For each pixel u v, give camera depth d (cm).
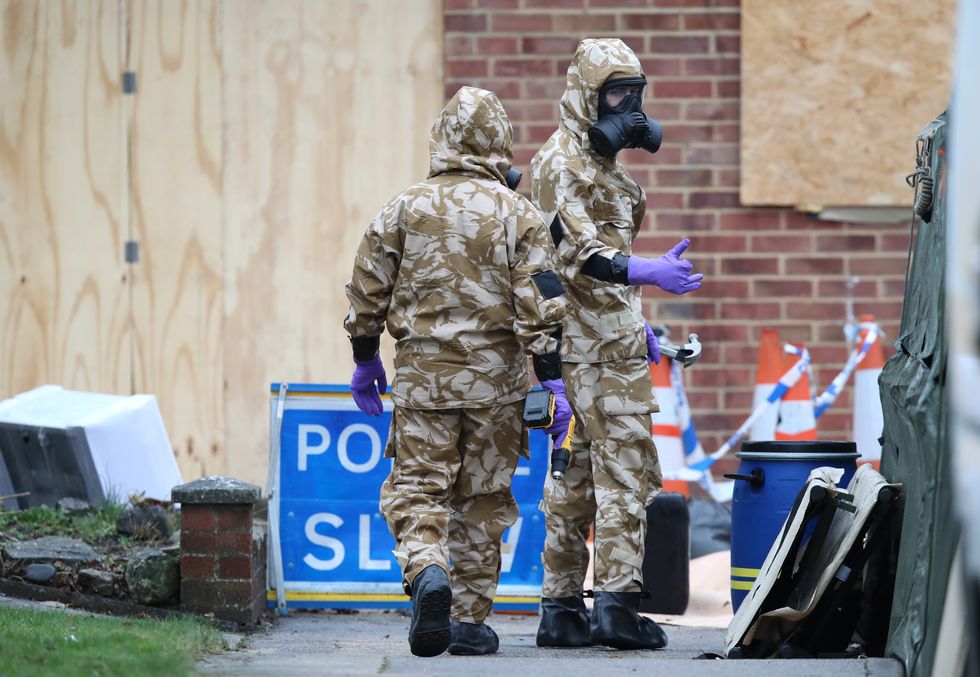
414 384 1873
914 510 1683
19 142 3681
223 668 1644
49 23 3678
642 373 2141
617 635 2095
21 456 2766
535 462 2631
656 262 2020
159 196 3675
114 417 2773
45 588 2295
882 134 3600
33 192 3681
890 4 3594
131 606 2280
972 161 960
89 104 3681
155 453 2844
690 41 3594
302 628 2391
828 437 3584
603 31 3588
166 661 1568
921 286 1877
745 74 3581
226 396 3666
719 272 3597
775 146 3591
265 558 2536
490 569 1959
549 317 1845
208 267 3669
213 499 2281
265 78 3656
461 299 1866
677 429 3359
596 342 2130
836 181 3594
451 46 3594
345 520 2589
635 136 2109
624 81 2106
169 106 3672
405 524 1848
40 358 3681
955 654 1315
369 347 1956
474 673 1603
